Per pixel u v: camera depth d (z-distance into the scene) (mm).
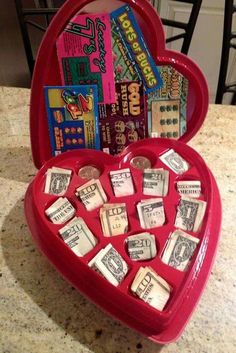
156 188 524
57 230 467
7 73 1940
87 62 501
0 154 664
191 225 479
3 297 468
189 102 577
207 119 753
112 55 499
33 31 1630
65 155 555
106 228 471
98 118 548
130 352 424
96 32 479
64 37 478
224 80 1083
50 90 512
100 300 432
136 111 555
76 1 450
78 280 447
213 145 697
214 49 1717
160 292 415
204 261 463
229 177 639
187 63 522
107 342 431
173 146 581
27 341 429
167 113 569
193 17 968
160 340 405
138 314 405
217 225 509
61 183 526
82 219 480
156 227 477
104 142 578
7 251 518
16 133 708
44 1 1499
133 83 527
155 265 438
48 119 540
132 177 541
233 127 741
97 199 508
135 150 581
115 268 434
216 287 486
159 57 513
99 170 560
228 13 932
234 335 443
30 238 534
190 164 566
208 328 447
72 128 552
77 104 528
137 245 455
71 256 436
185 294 431
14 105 773
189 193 521
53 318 449
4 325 442
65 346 427
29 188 556
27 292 473
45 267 499
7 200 585
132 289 415
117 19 474
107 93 527
